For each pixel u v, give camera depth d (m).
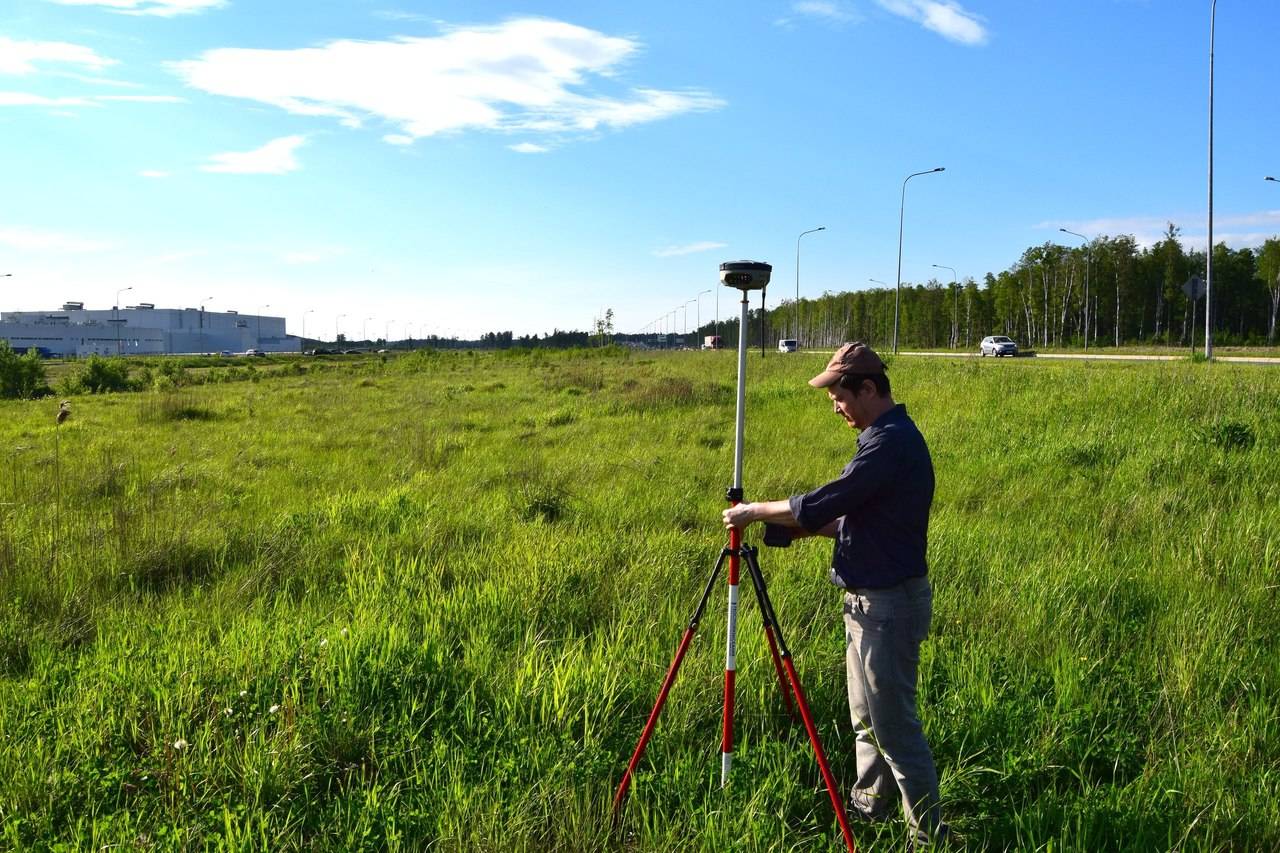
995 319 98.06
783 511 3.08
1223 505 7.93
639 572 6.04
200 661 4.47
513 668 4.43
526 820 3.17
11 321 137.25
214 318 167.50
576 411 18.20
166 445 13.78
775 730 3.96
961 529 7.21
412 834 3.13
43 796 3.34
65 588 5.89
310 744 3.65
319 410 20.39
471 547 7.06
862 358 3.07
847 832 3.01
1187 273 77.56
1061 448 10.66
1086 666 4.48
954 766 3.62
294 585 6.31
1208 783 3.42
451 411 19.58
